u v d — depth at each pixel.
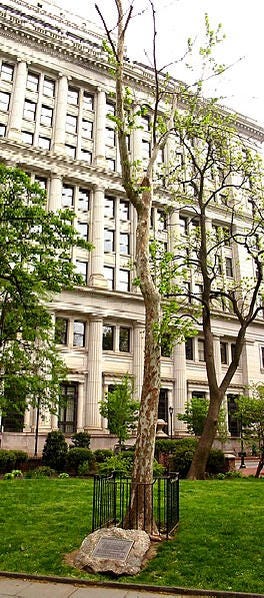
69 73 44.69
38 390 22.22
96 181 42.75
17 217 20.78
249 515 11.34
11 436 33.47
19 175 21.08
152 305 10.39
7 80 41.66
